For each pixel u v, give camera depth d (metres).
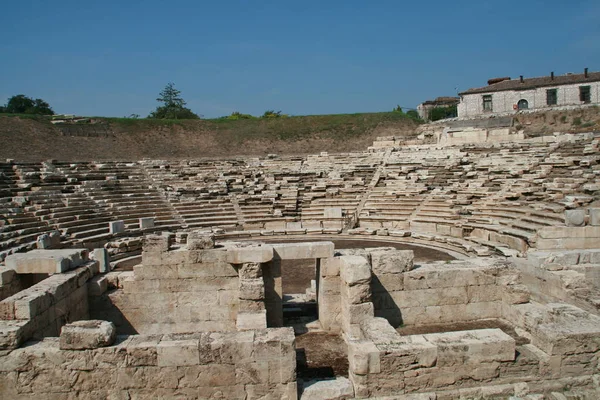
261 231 31.05
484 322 12.91
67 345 8.93
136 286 13.74
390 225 31.73
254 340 9.07
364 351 9.10
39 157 49.22
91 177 35.75
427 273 12.98
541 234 20.70
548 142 37.62
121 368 8.95
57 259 12.98
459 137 43.78
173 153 59.53
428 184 35.22
